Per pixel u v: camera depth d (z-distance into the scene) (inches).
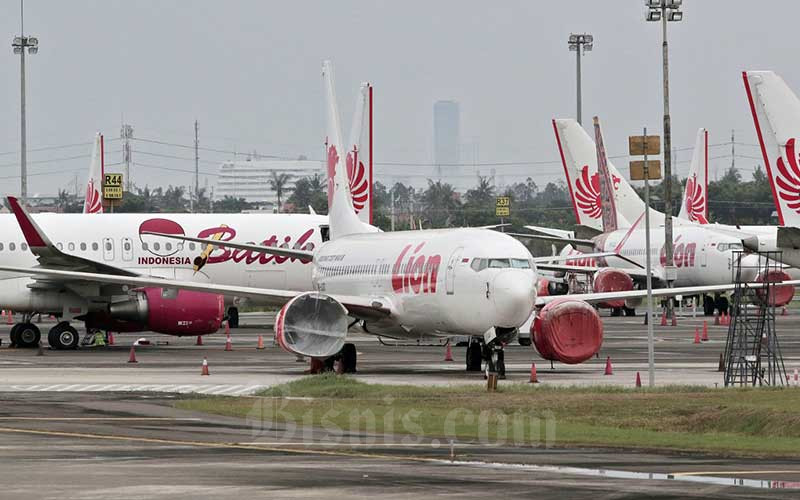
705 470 2970.0
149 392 4845.0
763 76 6845.5
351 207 7470.5
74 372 5846.5
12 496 2596.0
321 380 4945.9
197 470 2933.1
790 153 6825.8
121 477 2829.7
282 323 5615.2
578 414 4033.0
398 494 2620.6
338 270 6825.8
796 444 3432.6
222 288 6033.5
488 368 5610.2
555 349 5634.8
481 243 5580.7
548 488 2699.3
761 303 5428.2
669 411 4028.1
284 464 3031.5
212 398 4559.5
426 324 5871.1
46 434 3587.6
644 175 4933.6
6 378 5502.0
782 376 5487.2
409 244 6151.6
